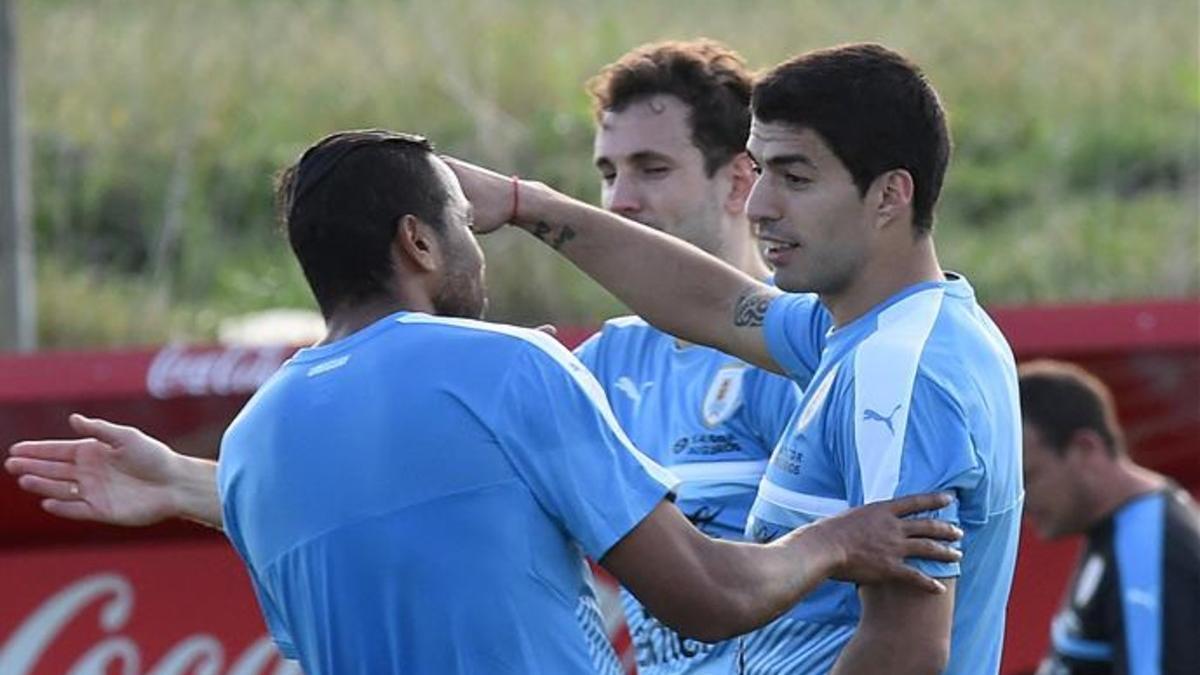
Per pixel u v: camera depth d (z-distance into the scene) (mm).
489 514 9922
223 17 29797
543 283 26734
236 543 10883
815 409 10625
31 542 19781
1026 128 31453
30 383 18984
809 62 10484
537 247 26922
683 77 13852
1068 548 20672
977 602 10602
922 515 10023
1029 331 20312
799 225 10484
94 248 28156
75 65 29188
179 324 27250
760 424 12562
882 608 10109
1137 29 32562
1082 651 18000
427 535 9930
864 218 10477
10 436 19047
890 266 10578
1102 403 18203
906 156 10430
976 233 29875
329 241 10445
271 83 29344
